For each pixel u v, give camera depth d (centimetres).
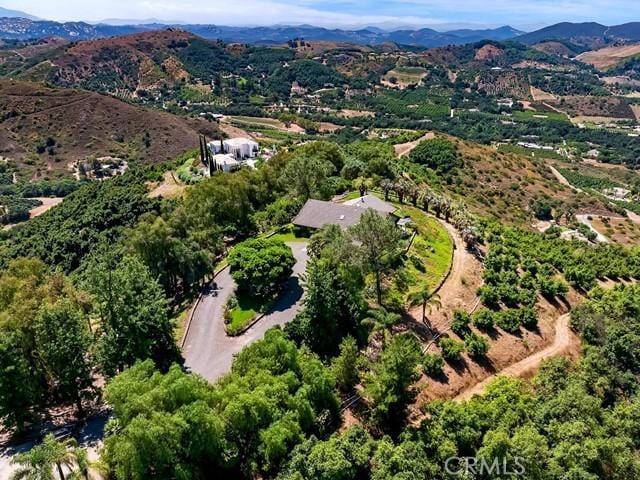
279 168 11200
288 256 6900
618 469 4238
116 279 4988
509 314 6712
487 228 9869
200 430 3678
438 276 7281
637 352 6400
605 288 8744
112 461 3697
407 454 4062
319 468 3753
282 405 4181
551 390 5419
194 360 5538
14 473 3703
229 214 8956
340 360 4950
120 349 4878
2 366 4328
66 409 4984
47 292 5366
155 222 7125
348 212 8456
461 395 5450
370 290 6450
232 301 6581
